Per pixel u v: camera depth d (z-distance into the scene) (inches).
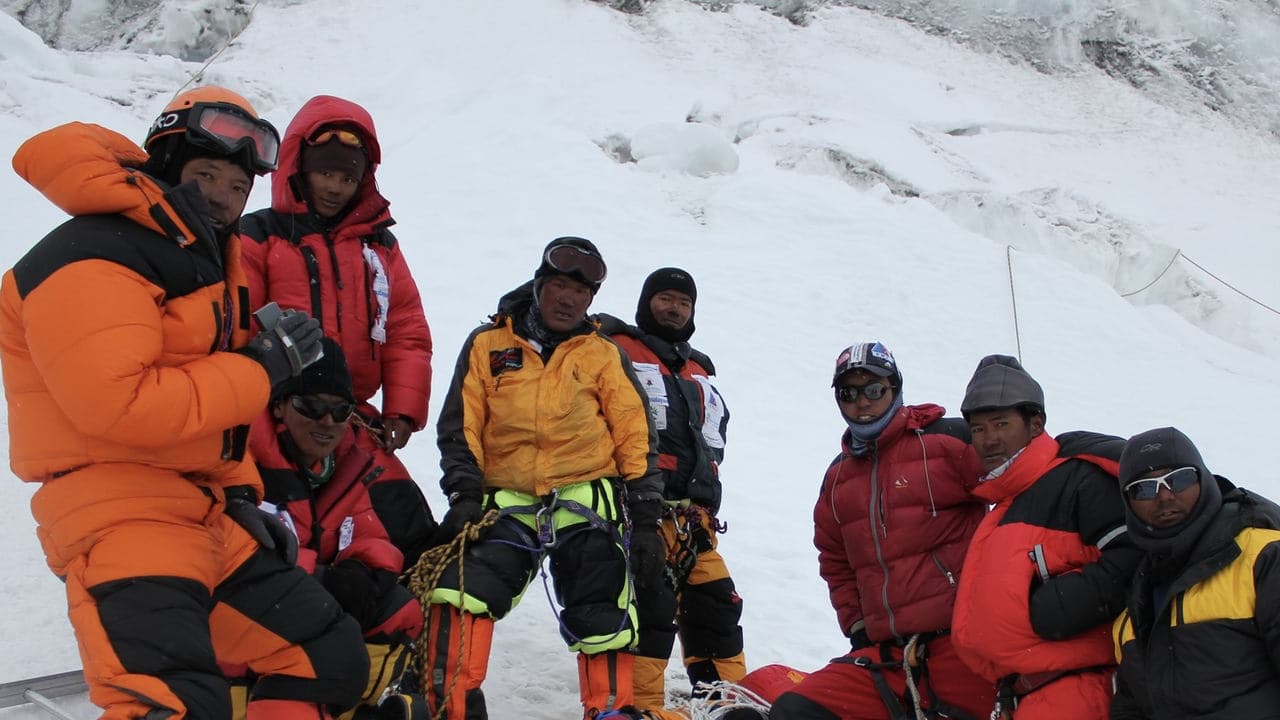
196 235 108.8
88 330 98.7
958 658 149.4
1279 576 114.0
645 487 157.8
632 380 161.2
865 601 156.2
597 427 156.0
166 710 99.7
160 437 101.8
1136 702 125.2
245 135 115.0
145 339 101.3
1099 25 996.6
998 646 133.6
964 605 138.6
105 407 98.4
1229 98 966.4
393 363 161.0
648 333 188.4
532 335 158.6
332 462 144.6
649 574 152.7
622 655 153.7
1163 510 118.9
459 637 145.5
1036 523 135.8
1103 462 134.9
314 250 151.3
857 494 157.2
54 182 102.6
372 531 145.4
